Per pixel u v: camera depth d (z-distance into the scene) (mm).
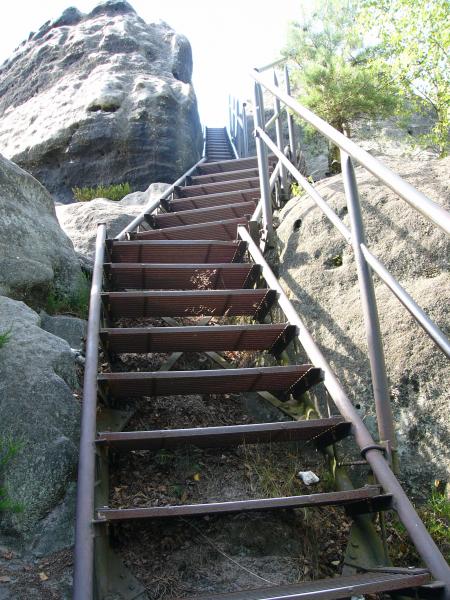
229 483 2859
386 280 2602
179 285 4336
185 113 10695
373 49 7688
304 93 7238
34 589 2094
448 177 3549
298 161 8000
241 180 7043
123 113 10164
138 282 4266
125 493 2738
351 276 3539
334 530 2674
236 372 3080
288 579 2363
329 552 2561
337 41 7859
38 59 12617
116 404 3297
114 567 2260
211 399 3602
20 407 2617
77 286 4211
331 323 3467
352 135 8508
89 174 9906
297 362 3531
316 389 3328
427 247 3199
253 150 11508
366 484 2602
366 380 3098
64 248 4305
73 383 3039
